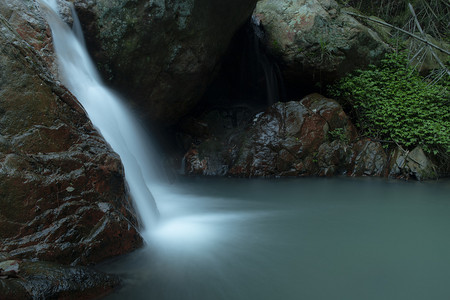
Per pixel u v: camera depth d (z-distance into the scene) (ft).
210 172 26.50
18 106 9.17
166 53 20.89
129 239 9.99
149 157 23.38
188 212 16.03
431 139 26.99
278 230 13.51
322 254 11.13
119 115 19.71
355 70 29.04
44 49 13.84
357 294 8.65
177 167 26.68
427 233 13.39
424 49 32.65
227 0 21.68
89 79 17.95
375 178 25.80
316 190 21.57
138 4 18.84
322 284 9.11
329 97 29.94
